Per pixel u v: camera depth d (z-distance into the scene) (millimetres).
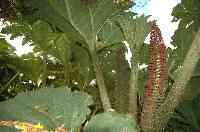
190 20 3619
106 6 3109
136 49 2920
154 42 2371
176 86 2541
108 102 2785
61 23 3207
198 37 2631
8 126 2109
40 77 4402
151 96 2375
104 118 2180
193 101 3291
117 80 2721
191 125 3225
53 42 3604
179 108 3268
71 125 2199
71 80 3836
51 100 2270
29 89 4430
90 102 2279
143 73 3086
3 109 2193
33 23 3385
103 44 3188
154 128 2391
